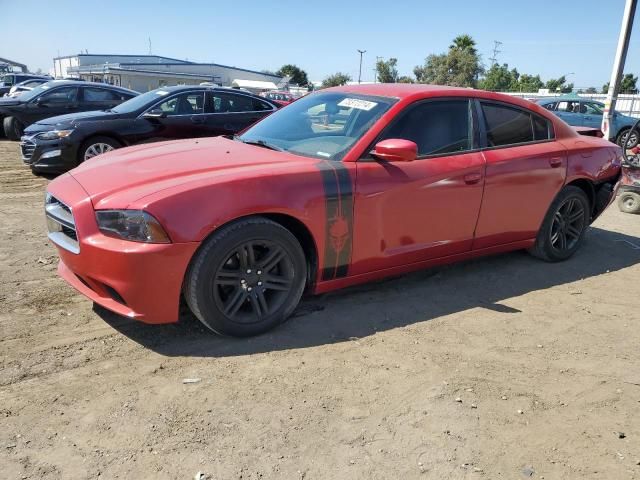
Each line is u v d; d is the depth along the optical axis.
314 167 3.39
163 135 8.48
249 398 2.76
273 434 2.50
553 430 2.68
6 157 10.55
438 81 60.94
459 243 4.18
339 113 4.00
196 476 2.22
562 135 4.88
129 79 49.03
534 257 5.20
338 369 3.07
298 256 3.38
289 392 2.83
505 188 4.29
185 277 3.07
